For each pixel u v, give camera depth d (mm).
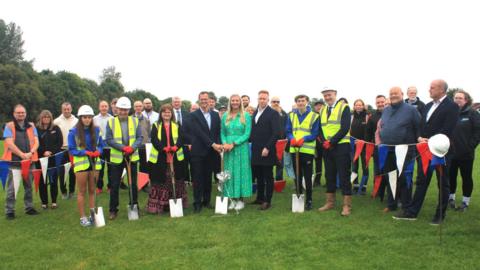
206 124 7219
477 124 6656
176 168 7227
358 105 8812
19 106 6863
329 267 4438
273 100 9383
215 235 5637
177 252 5016
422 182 6121
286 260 4664
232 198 7578
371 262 4535
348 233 5555
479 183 9539
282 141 7234
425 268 4363
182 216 6793
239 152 7195
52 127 7672
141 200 8352
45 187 7582
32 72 58594
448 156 5844
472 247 4957
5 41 78938
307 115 7238
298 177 7012
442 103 5855
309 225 6016
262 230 5816
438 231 5586
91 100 69562
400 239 5273
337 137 6578
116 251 5102
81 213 6312
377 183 6984
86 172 6289
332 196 7055
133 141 6832
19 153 6723
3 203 8156
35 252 5117
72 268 4602
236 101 7199
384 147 6605
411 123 6434
